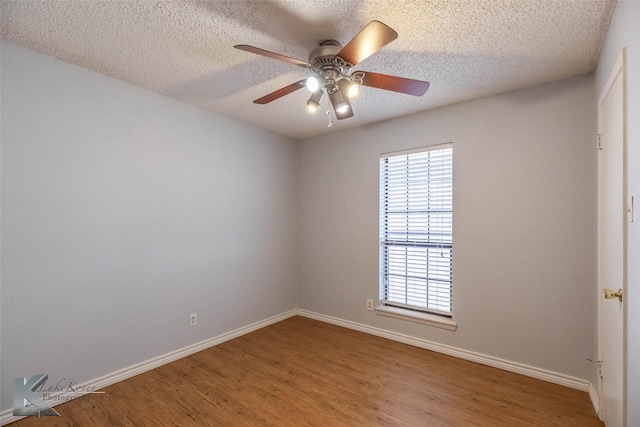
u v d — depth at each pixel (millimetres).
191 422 1894
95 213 2244
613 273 1657
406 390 2244
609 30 1648
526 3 1504
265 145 3621
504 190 2547
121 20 1662
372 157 3359
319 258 3824
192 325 2863
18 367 1908
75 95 2148
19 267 1917
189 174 2854
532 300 2424
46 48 1941
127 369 2406
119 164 2379
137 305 2479
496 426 1855
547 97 2367
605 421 1809
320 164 3824
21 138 1923
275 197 3750
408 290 3166
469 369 2549
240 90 2570
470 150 2715
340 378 2416
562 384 2287
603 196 1890
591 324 2193
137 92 2490
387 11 1573
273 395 2184
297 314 4031
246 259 3387
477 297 2678
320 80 1762
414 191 3109
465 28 1706
